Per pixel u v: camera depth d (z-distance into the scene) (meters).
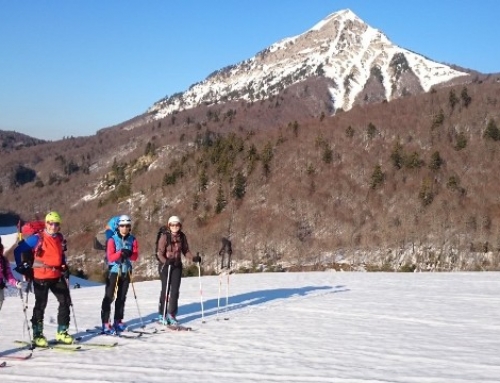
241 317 11.39
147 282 21.62
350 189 97.62
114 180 169.38
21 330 10.38
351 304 13.14
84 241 105.75
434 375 6.84
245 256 74.56
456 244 63.81
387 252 67.06
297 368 7.23
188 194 111.94
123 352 8.26
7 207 185.88
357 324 10.48
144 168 165.50
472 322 10.65
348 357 7.82
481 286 17.27
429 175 99.69
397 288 16.78
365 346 8.53
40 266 8.36
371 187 97.06
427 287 17.05
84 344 8.79
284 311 12.14
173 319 10.07
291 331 9.81
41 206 180.50
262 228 84.81
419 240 66.62
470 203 87.38
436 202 83.62
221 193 101.06
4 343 9.00
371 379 6.69
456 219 74.19
